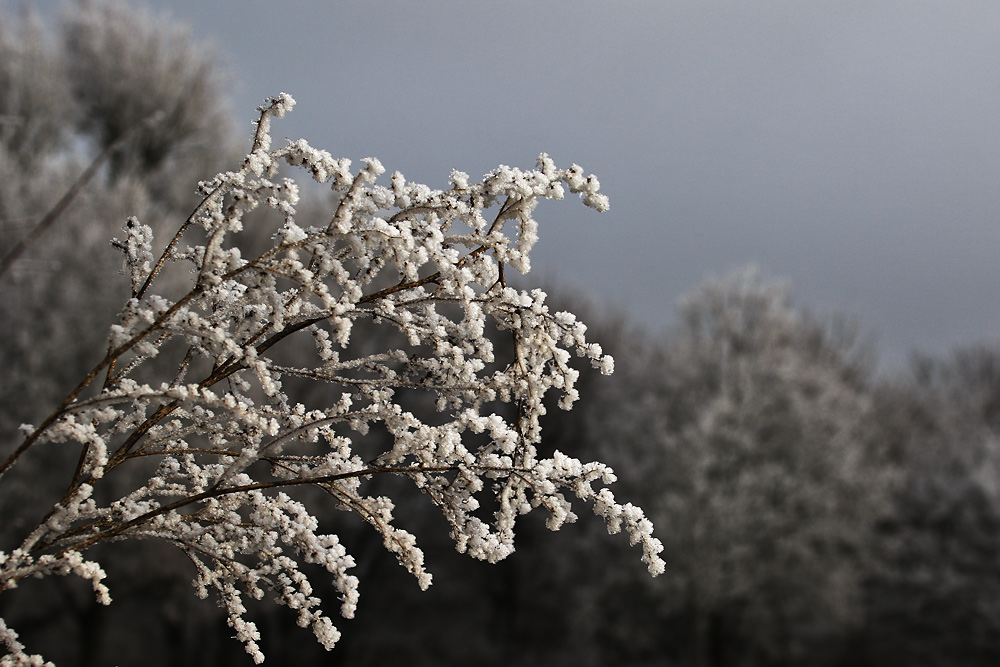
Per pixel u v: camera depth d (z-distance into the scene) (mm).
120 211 10711
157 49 13406
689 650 16359
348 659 18578
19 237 7867
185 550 1667
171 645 15422
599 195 1651
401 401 13219
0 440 10422
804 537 16812
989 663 17844
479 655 19906
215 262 1493
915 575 18312
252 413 1494
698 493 15961
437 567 20328
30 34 12773
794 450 17281
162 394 1409
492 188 1599
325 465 1630
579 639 18578
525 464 1643
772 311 20109
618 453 18891
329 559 1621
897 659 18781
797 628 18891
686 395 19578
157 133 13086
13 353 10672
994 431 23391
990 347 30172
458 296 1632
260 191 1509
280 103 1569
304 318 1576
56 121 12820
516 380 1700
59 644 15914
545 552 20281
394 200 1601
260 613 14742
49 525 1508
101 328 10859
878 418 23906
